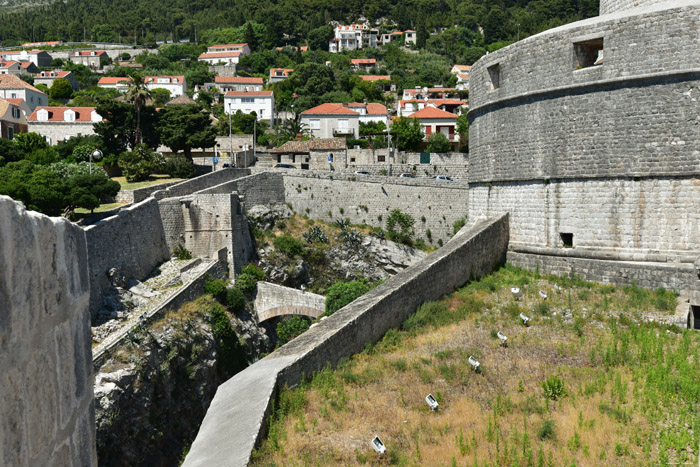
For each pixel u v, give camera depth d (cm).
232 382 1770
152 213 4725
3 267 422
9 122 7562
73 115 8500
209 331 4166
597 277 2566
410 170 6781
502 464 1280
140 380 3300
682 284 2325
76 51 19662
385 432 1476
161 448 3431
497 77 3103
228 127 10006
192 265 4722
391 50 19150
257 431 1354
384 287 2392
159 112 7275
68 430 567
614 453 1306
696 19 2333
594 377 1730
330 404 1634
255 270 5159
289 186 6062
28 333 469
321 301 4816
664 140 2416
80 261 642
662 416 1463
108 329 3662
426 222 5575
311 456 1337
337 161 7200
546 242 2781
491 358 1927
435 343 2119
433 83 16038
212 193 5178
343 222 5831
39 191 3900
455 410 1586
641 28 2444
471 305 2480
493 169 3084
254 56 17850
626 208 2512
